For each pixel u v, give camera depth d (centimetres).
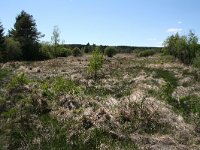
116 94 2441
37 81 2920
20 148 1434
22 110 1820
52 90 2234
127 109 1814
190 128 1703
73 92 2191
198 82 3184
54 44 8362
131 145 1452
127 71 4119
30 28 8038
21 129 1599
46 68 4362
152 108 1845
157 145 1459
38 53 7419
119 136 1522
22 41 7456
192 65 5106
